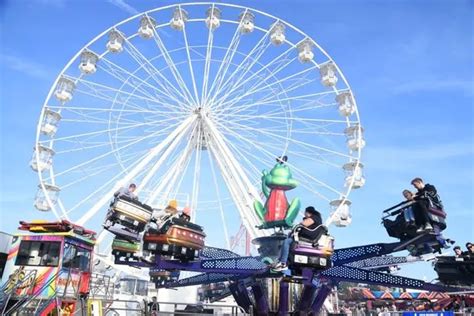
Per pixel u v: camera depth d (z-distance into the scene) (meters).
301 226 10.34
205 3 28.41
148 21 27.69
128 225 11.05
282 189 12.28
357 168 26.31
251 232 23.27
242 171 25.27
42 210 23.97
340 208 25.58
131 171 24.53
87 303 11.94
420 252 10.64
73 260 11.95
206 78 27.78
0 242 13.38
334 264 12.68
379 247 12.02
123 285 26.77
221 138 26.19
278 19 28.47
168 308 25.72
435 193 9.81
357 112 27.50
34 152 24.66
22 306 10.61
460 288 12.81
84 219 23.36
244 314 10.97
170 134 26.02
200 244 11.92
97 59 26.80
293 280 11.39
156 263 12.59
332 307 21.69
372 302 33.84
